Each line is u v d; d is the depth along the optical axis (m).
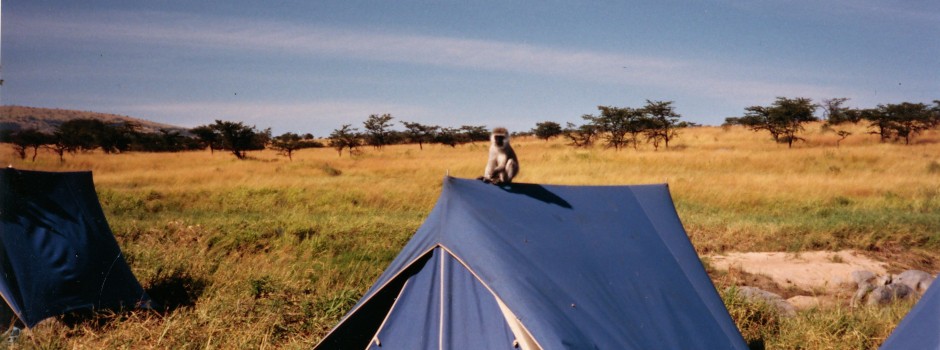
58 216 8.60
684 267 6.92
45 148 51.28
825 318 8.41
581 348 5.16
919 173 25.70
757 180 22.86
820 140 47.09
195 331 7.85
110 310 8.47
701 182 22.58
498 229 6.20
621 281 6.21
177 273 10.17
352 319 6.48
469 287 6.02
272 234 13.69
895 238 13.91
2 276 7.79
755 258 12.79
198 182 25.48
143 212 17.61
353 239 13.57
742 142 47.97
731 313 8.66
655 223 7.43
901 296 10.13
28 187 8.34
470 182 6.70
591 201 7.32
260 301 8.84
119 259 9.12
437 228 6.29
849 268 12.04
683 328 5.98
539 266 5.90
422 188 22.08
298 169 30.08
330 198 19.72
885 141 45.44
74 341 7.54
